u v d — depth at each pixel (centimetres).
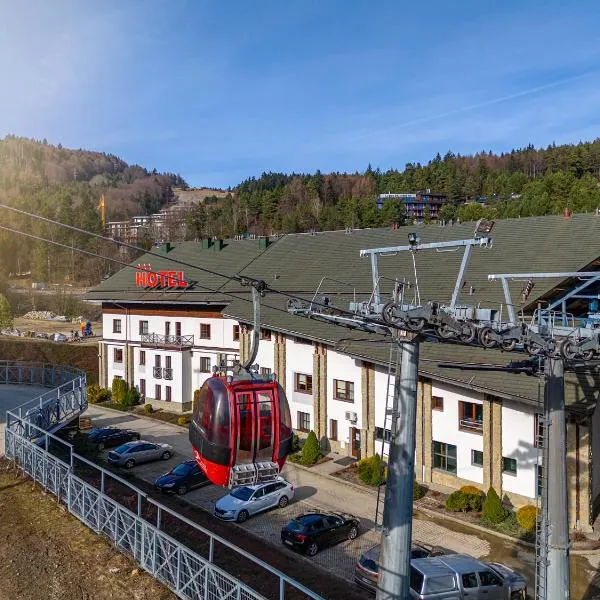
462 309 1577
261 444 1502
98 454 3966
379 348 3647
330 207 16025
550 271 3472
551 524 1634
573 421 2802
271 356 4572
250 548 2584
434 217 17438
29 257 14962
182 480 3259
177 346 5406
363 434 3803
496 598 2081
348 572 2406
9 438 2773
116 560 1905
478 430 3250
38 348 6875
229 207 17875
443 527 2911
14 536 2027
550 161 18788
